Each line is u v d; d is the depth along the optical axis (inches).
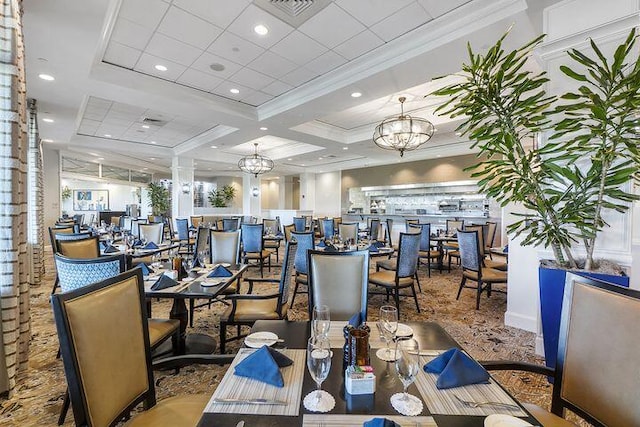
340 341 59.2
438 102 225.9
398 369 39.1
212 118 229.8
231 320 98.0
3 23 82.1
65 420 73.5
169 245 219.8
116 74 167.9
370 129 294.2
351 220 474.6
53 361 101.2
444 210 391.2
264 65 164.4
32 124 203.3
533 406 52.2
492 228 272.8
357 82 167.0
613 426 40.3
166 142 350.9
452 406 38.0
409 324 67.5
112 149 349.7
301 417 35.7
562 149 83.4
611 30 90.9
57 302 39.0
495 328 130.3
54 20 113.8
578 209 85.6
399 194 438.6
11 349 81.8
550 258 108.0
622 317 41.8
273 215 501.4
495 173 95.0
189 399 53.2
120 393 45.9
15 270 83.1
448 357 47.1
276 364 45.1
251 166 340.5
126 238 195.0
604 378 42.3
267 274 235.5
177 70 170.7
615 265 89.5
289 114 219.8
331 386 42.6
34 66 150.6
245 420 35.0
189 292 88.6
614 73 72.1
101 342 43.6
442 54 138.1
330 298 80.0
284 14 122.9
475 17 119.7
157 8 119.3
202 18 125.4
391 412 36.7
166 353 104.5
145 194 583.8
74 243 129.1
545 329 90.4
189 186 398.3
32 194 202.4
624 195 78.1
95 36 124.7
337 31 133.9
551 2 102.7
